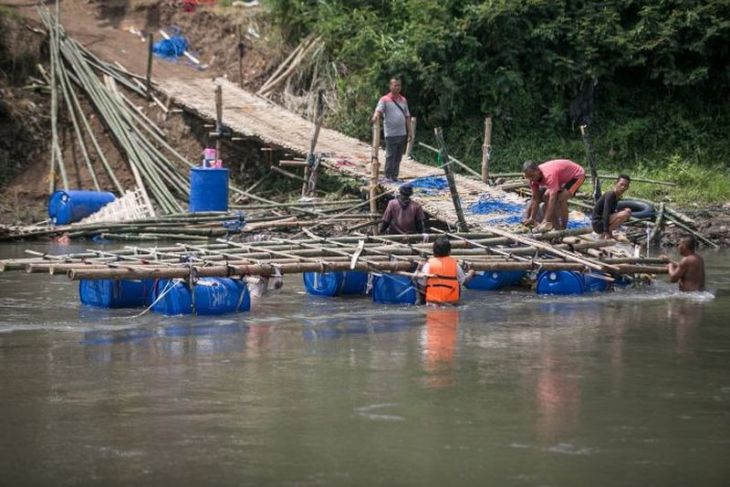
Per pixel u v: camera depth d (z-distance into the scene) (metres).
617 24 39.47
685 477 10.35
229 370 14.21
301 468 10.48
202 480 10.16
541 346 15.90
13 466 10.51
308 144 33.88
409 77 37.72
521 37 38.78
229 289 18.53
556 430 11.72
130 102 36.38
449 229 26.52
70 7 42.09
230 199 33.81
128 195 31.55
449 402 12.74
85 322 17.52
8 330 16.80
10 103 35.34
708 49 39.84
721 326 17.62
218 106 33.31
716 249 29.45
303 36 40.81
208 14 42.19
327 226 29.50
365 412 12.29
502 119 39.12
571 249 22.17
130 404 12.55
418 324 17.69
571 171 23.75
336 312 18.81
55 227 29.41
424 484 10.09
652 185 36.25
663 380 13.88
